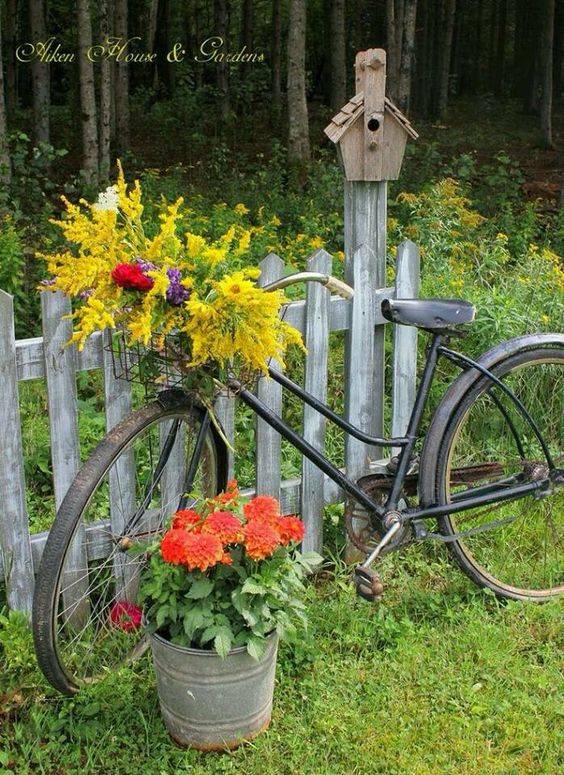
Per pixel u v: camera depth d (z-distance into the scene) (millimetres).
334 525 3723
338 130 3312
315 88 25031
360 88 3318
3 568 2990
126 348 2861
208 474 3148
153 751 2668
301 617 2668
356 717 2787
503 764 2631
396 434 3785
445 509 3264
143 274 2539
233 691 2586
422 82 21719
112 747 2656
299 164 11742
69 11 19766
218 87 16766
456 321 3137
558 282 5188
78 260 2615
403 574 3494
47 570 2600
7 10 16344
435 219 6215
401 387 3732
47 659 2660
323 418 3523
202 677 2541
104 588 3123
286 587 2609
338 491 3609
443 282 5062
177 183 10352
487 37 30703
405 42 14266
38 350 2908
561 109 24188
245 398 2941
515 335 4570
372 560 3072
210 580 2549
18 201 7516
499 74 27547
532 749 2693
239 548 2605
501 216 8617
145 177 10227
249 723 2670
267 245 6793
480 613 3307
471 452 4102
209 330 2559
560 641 3186
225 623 2514
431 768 2613
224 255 2607
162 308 2586
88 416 4426
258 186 10805
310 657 3020
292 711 2832
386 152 3393
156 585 2537
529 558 3682
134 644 3023
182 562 2477
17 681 2854
